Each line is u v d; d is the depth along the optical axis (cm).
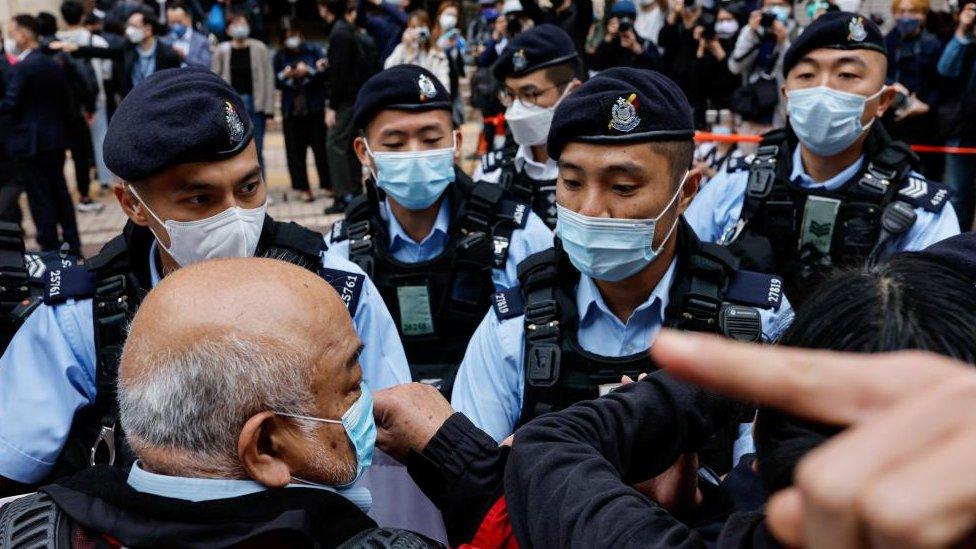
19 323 191
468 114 1159
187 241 170
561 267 189
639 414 105
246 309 104
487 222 251
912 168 261
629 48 716
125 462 163
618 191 172
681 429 106
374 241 257
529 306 184
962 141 562
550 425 102
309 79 798
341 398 111
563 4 780
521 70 324
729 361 37
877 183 255
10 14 1062
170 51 798
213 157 164
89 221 787
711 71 704
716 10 737
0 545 98
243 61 788
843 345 72
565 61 326
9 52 752
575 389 179
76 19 823
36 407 170
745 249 237
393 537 101
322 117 819
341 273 186
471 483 133
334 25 755
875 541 32
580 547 83
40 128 643
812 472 33
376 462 156
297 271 114
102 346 169
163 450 102
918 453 32
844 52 257
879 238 252
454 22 924
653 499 118
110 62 862
